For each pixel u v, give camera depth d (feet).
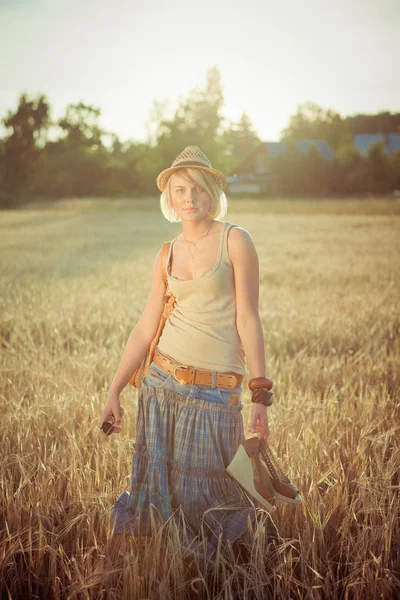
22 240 79.20
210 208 8.73
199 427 8.25
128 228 102.06
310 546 8.28
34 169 254.47
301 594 7.87
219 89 305.12
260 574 7.69
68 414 12.17
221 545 8.14
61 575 8.13
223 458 8.38
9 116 261.65
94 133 270.05
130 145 280.92
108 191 237.66
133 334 9.09
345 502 9.23
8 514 8.87
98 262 50.78
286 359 18.38
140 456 8.61
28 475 9.43
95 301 28.40
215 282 8.30
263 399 8.13
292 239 76.13
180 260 8.66
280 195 203.72
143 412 8.67
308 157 208.44
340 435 11.71
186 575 8.03
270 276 41.11
